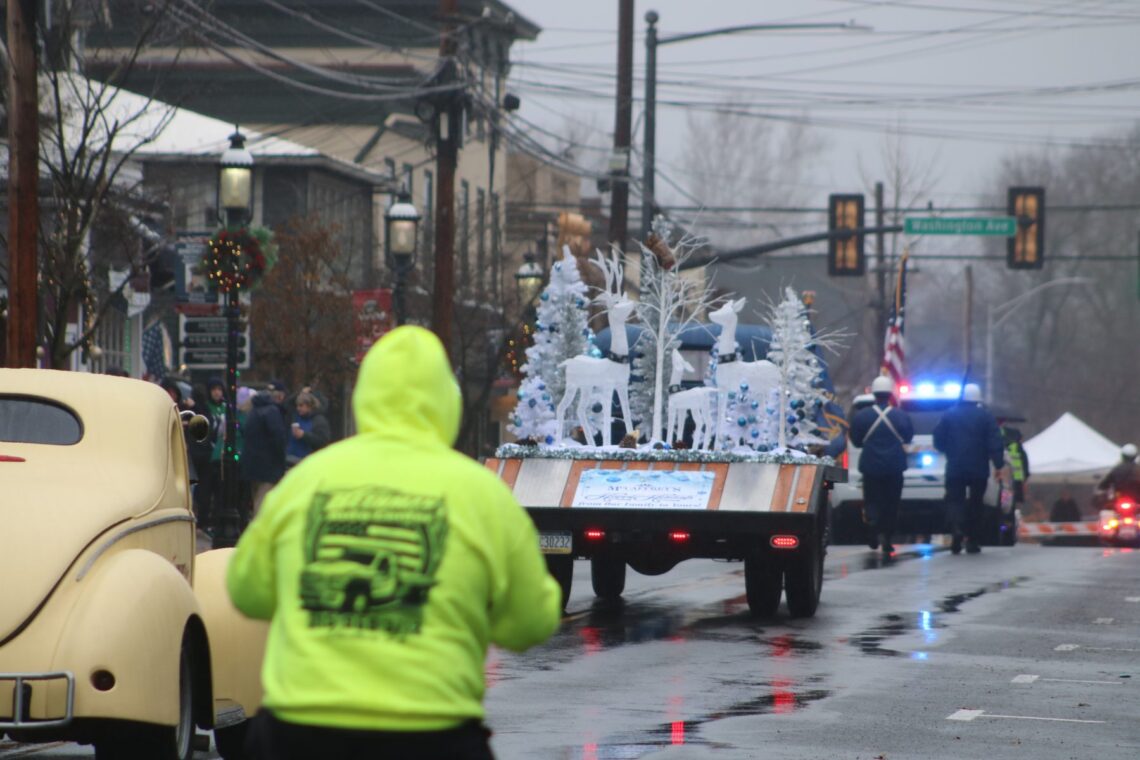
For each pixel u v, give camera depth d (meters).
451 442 15.41
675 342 55.16
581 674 39.06
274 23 176.38
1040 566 70.50
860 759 28.97
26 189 55.47
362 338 103.88
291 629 14.41
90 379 28.83
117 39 120.25
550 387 55.00
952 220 116.44
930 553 80.38
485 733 14.59
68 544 24.97
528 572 14.85
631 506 48.69
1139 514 103.12
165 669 24.83
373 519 14.53
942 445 78.94
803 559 49.53
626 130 112.81
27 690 24.05
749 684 37.53
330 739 14.03
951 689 36.97
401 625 14.23
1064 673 39.53
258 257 73.81
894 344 107.44
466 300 139.50
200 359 77.50
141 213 92.69
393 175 161.88
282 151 146.00
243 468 73.69
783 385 54.09
